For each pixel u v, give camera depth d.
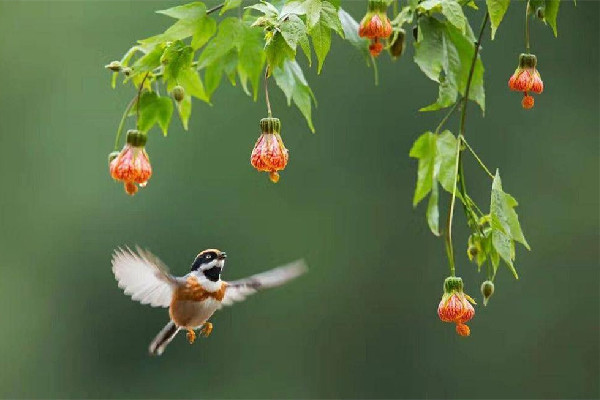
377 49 4.87
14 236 16.78
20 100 16.86
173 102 5.15
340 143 16.69
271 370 17.30
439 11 4.99
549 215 16.56
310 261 16.92
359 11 14.96
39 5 16.97
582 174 16.45
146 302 5.33
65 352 17.11
